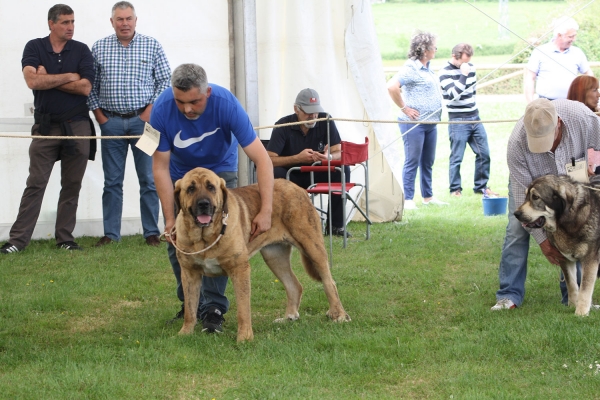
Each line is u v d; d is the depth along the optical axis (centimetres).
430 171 1118
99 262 754
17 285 667
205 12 886
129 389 400
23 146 866
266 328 532
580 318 509
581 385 398
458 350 458
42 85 784
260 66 923
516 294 569
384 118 935
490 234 869
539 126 510
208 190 464
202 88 468
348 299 609
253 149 504
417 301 602
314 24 921
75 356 463
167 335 514
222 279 539
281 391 395
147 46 835
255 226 507
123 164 852
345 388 405
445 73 1158
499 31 2498
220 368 438
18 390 398
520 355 448
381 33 2642
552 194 520
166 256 779
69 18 796
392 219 979
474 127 1181
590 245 525
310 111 835
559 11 2389
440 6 2944
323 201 954
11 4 845
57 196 896
